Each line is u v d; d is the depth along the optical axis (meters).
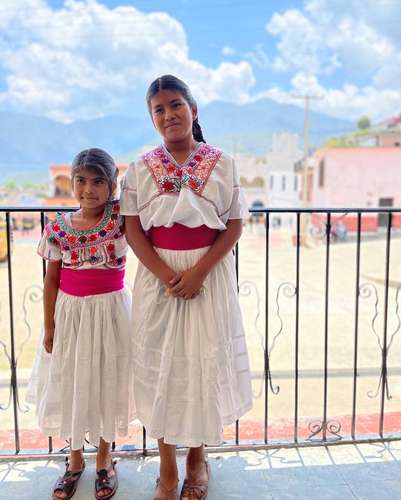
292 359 5.25
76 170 1.71
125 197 1.72
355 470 2.00
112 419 1.76
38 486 1.89
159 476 1.93
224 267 1.75
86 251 1.73
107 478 1.86
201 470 1.86
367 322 7.00
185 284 1.64
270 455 2.11
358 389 4.10
